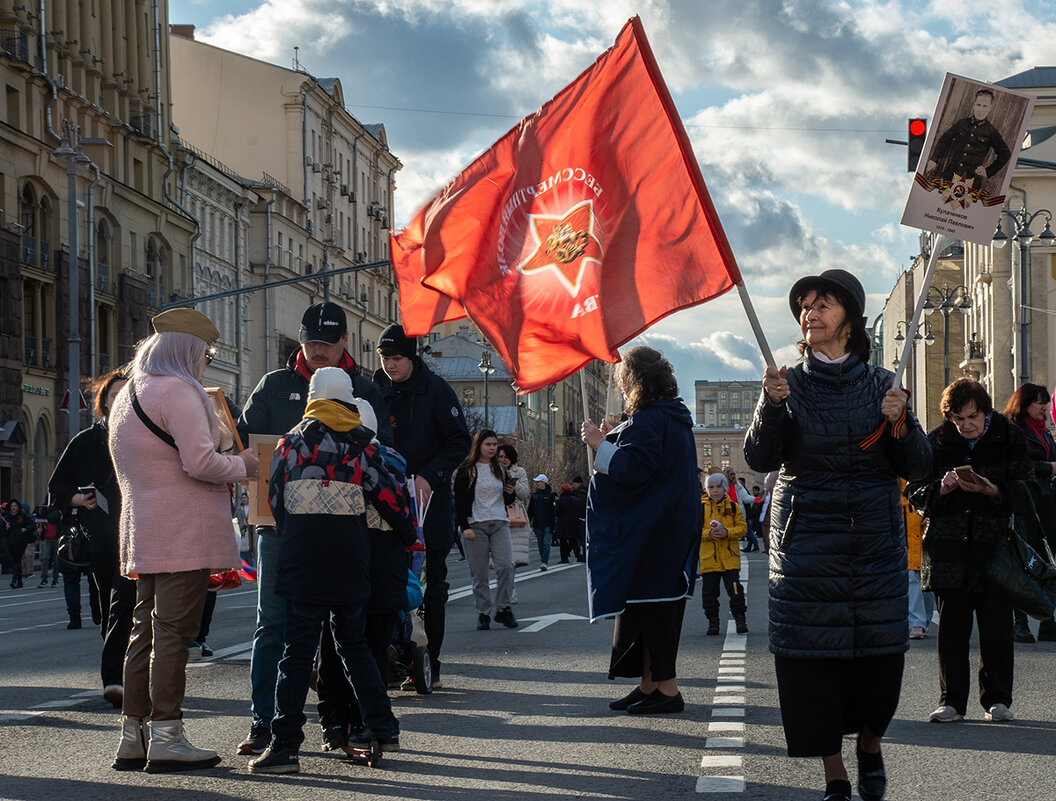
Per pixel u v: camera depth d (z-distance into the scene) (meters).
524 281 8.24
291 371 8.51
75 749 8.22
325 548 7.34
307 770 7.42
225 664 12.52
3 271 44.75
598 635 14.59
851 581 5.85
